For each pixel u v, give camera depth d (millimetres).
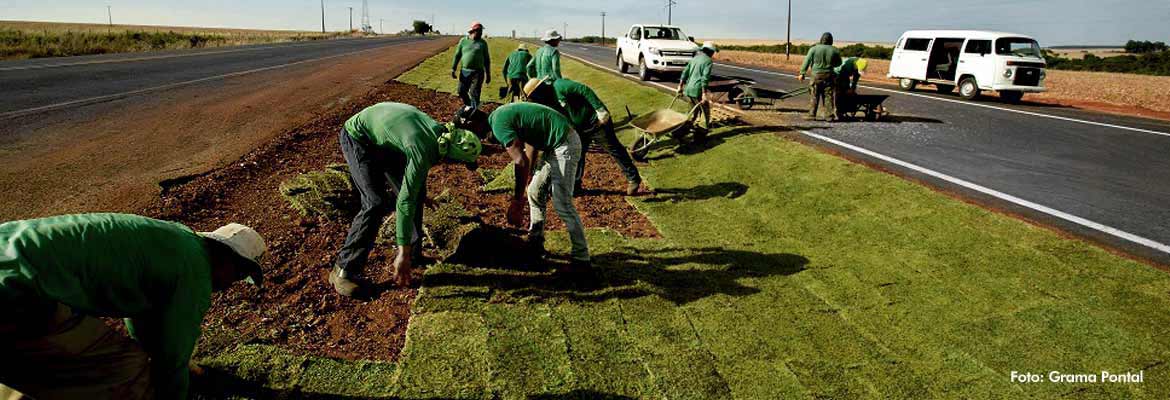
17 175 5934
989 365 3283
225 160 7043
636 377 3189
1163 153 8383
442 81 18375
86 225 1891
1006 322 3660
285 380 2973
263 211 5395
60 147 7277
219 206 5488
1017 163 7570
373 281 4184
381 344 3428
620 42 22391
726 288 4242
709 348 3480
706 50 9141
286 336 3436
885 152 8078
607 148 6535
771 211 5949
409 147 3252
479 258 4492
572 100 5957
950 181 6562
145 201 5285
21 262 1735
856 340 3574
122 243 1921
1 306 1720
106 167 6445
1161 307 3701
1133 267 4195
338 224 5254
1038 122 11406
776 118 11016
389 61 26328
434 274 4258
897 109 13164
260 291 3910
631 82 16891
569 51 44438
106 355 2029
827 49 10547
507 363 3232
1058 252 4473
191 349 2168
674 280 4375
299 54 30719
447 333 3492
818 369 3293
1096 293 3895
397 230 3314
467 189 6777
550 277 4344
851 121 10930
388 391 2953
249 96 13078
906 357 3398
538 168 5020
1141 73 37938
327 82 16672
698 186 7090
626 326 3691
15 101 10617
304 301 3861
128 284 1943
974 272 4285
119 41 32750
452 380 3066
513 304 3896
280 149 7871
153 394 2219
